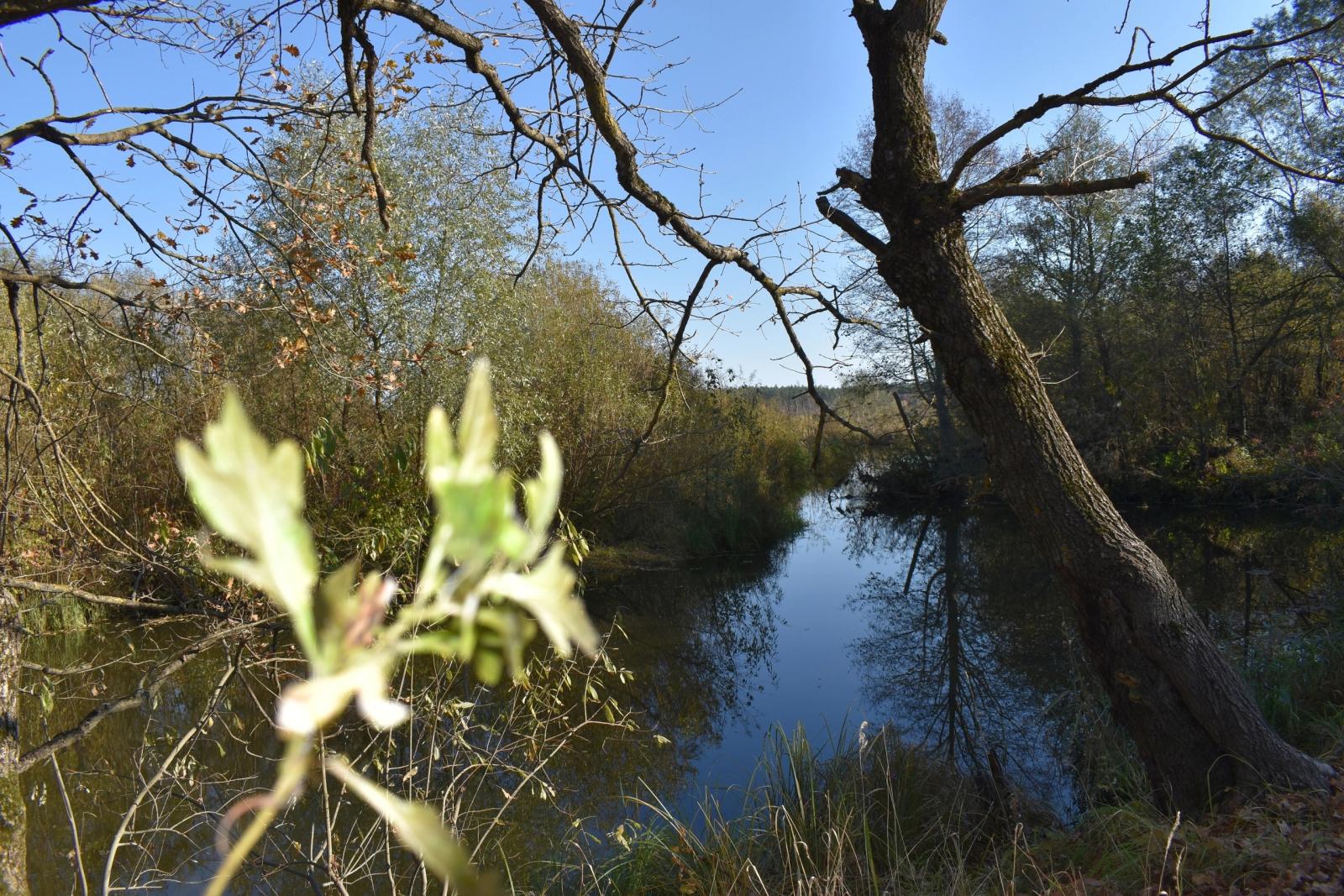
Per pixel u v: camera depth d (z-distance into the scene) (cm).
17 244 391
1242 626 916
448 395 1091
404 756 523
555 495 29
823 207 507
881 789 555
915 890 439
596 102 447
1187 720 474
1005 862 468
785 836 489
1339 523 1548
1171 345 1992
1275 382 1984
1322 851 391
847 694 920
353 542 610
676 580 1488
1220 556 1373
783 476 2289
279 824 525
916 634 1155
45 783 646
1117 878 421
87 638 907
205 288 428
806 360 514
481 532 25
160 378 653
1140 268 1992
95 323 430
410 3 418
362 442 1100
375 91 447
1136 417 2017
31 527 499
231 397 21
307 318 460
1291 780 453
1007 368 480
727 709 871
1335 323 1875
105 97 411
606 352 1525
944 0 488
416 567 498
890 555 1748
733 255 491
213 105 405
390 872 446
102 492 798
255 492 21
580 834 578
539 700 536
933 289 484
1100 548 479
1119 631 483
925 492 2414
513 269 1192
